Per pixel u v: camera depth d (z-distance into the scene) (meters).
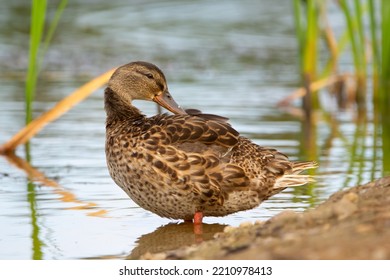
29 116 14.16
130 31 24.45
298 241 7.12
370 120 16.69
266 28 25.05
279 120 16.19
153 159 9.66
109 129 10.56
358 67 18.02
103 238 9.52
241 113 16.48
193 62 21.38
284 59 21.83
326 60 21.20
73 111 16.80
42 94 17.88
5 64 20.98
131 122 10.23
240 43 23.39
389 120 16.69
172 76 19.88
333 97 18.64
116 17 26.06
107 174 12.47
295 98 18.62
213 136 9.82
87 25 25.03
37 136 14.89
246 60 21.70
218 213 10.03
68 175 12.40
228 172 9.76
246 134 14.95
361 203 8.20
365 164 12.88
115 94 10.80
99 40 23.48
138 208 10.79
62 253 8.92
